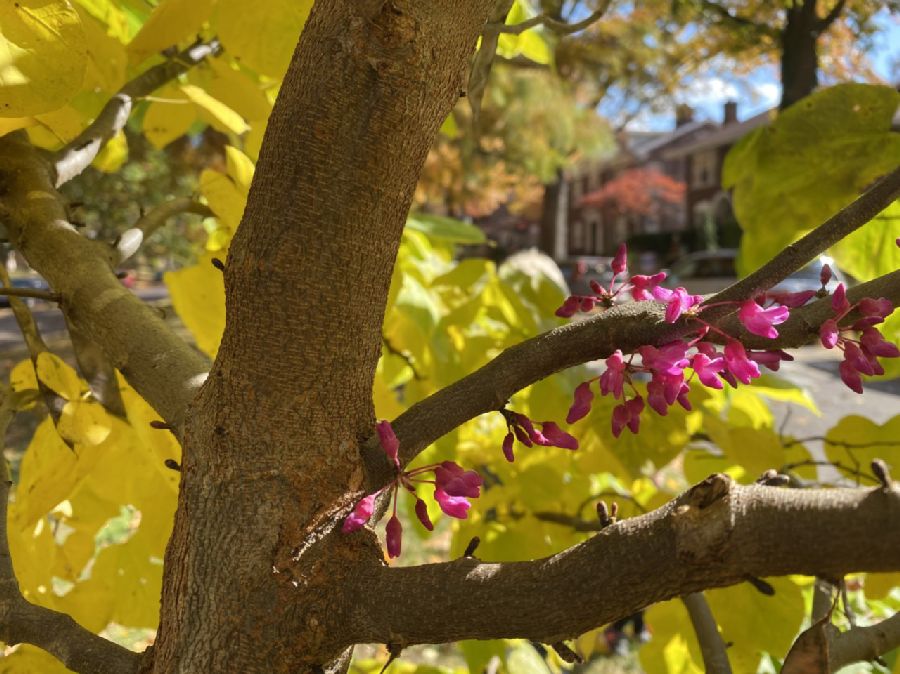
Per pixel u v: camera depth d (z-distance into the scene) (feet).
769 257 5.89
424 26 2.62
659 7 57.11
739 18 49.85
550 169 62.69
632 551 2.23
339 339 2.84
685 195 135.23
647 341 2.93
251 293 2.77
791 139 5.50
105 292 3.81
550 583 2.32
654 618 6.63
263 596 2.75
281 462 2.84
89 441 4.08
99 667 3.06
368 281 2.83
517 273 6.57
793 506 2.10
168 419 3.36
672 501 2.30
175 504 4.95
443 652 16.21
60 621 3.23
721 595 5.85
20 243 4.20
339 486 2.89
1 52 2.84
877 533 2.02
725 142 123.95
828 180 5.58
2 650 4.72
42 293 3.83
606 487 8.25
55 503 3.97
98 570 5.01
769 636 5.81
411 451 3.03
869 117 5.32
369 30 2.60
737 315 2.89
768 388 6.86
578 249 159.02
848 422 6.15
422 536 6.36
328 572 2.75
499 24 4.62
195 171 54.85
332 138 2.66
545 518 6.84
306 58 2.69
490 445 7.16
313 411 2.87
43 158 4.48
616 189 132.16
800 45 36.04
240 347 2.84
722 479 2.18
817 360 41.73
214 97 5.02
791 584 5.78
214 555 2.82
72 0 4.04
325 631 2.68
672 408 5.81
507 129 57.77
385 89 2.63
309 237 2.71
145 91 5.02
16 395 4.29
